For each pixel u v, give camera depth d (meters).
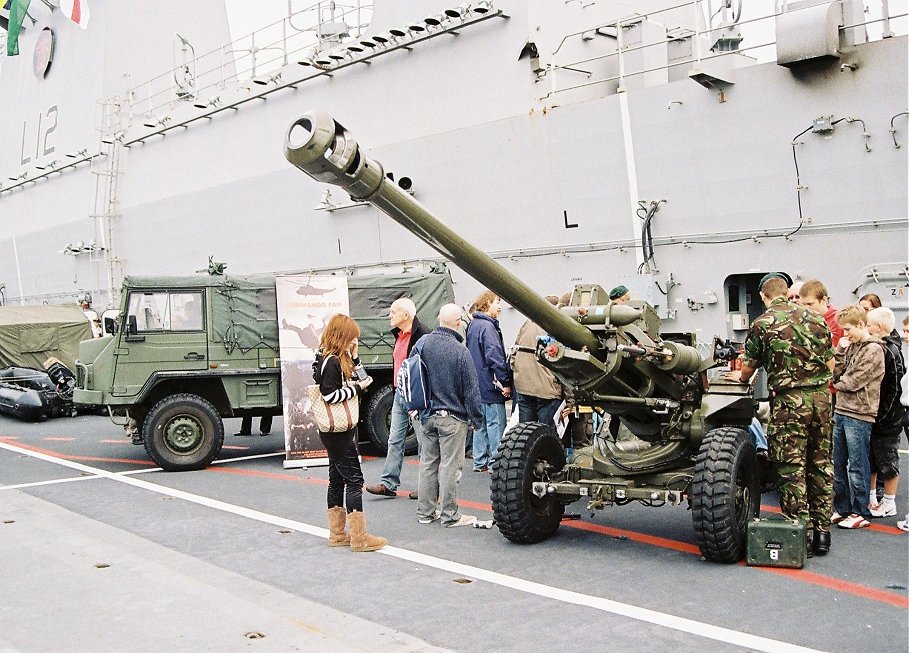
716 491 5.08
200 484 8.22
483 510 6.95
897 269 8.95
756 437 6.76
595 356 5.39
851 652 3.78
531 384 7.55
